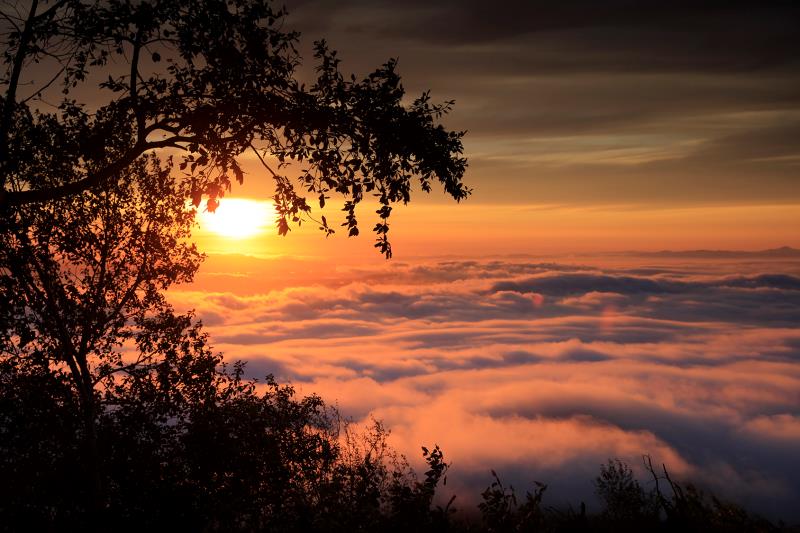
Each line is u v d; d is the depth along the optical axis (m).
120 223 10.69
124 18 6.82
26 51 7.20
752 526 5.93
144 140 7.38
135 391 10.66
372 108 7.22
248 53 7.27
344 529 5.71
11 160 7.53
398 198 7.45
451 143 7.38
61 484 9.17
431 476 5.77
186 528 8.55
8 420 9.32
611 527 5.95
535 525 5.52
